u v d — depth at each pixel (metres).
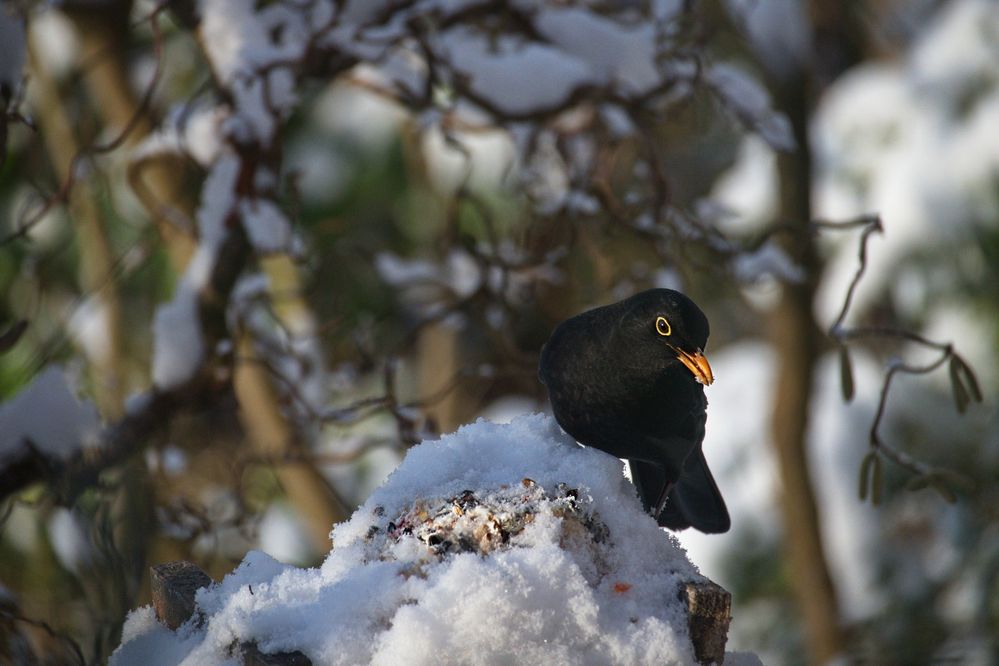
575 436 6.55
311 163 15.81
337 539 5.17
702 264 10.75
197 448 12.44
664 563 5.15
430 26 8.99
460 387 16.86
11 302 12.23
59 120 10.90
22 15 7.67
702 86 10.14
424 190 15.48
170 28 13.30
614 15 9.95
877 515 14.30
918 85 13.75
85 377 10.78
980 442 13.69
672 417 6.33
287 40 8.89
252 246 8.98
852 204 13.86
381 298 12.59
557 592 4.60
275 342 10.84
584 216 10.35
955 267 13.48
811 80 14.34
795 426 13.78
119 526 8.95
